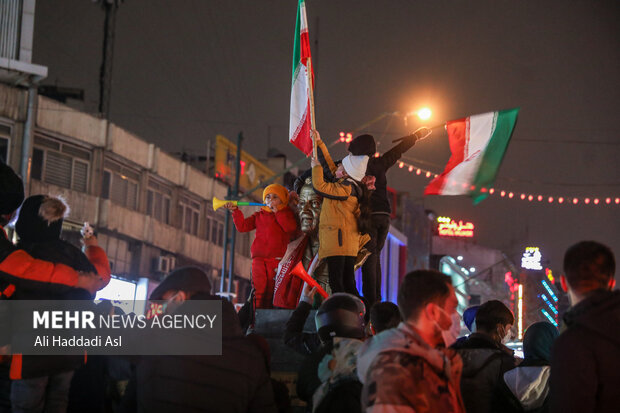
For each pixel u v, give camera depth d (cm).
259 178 4250
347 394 400
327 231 644
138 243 3123
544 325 515
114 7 3006
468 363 477
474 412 470
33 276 432
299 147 670
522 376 482
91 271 467
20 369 424
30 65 2338
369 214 655
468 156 659
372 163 692
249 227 720
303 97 675
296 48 687
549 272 4578
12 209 470
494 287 5309
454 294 353
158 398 387
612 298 362
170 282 413
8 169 470
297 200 722
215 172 3794
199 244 3600
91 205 2769
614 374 347
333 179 662
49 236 460
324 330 448
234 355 401
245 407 400
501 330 515
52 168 2625
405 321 349
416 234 5081
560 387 354
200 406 386
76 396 509
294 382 579
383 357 326
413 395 318
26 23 2356
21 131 2416
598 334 353
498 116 658
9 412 448
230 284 2634
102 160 2828
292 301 667
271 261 699
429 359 329
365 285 691
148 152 3155
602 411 349
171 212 3394
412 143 704
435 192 654
